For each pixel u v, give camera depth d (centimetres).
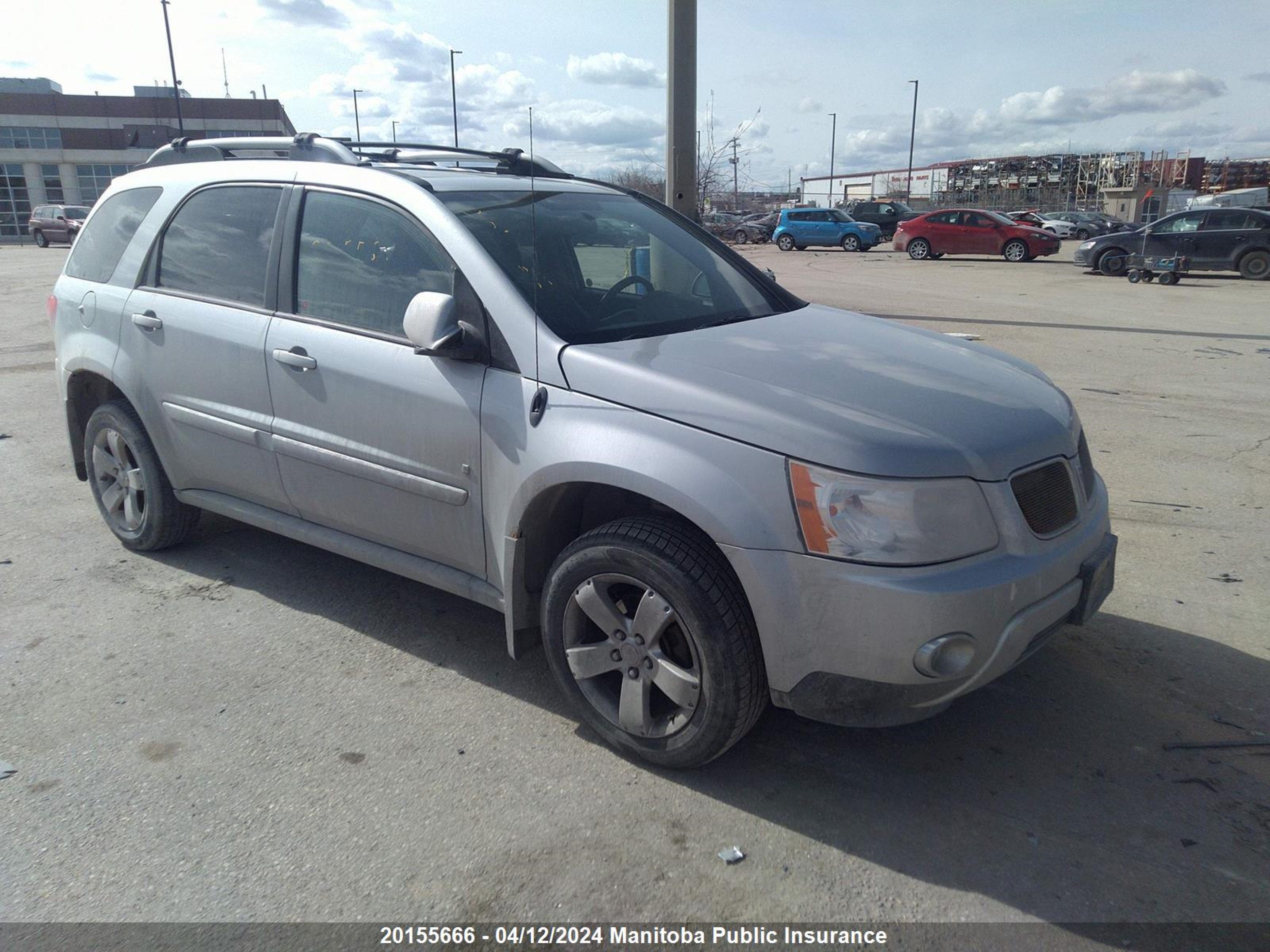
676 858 261
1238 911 242
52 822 274
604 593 296
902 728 325
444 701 340
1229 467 617
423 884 250
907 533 251
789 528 258
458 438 321
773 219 4116
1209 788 292
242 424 391
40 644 380
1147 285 1956
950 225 2838
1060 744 315
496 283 320
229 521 524
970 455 263
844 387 287
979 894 248
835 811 281
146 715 330
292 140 411
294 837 268
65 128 5319
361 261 357
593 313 331
